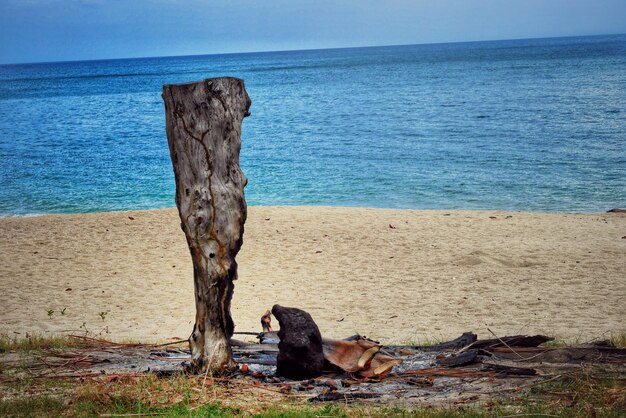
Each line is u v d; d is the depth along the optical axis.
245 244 16.53
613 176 26.00
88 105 74.50
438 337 9.54
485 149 33.34
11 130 49.81
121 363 6.71
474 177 26.80
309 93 79.50
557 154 31.00
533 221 18.81
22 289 13.08
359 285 13.13
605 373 5.77
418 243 16.41
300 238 17.00
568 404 5.05
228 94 5.80
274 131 44.53
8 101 85.81
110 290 12.95
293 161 31.73
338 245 16.33
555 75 86.56
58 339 8.16
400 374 6.08
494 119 45.06
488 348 6.73
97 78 157.50
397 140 37.91
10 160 34.19
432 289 12.75
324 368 6.13
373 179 27.02
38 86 127.62
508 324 10.39
